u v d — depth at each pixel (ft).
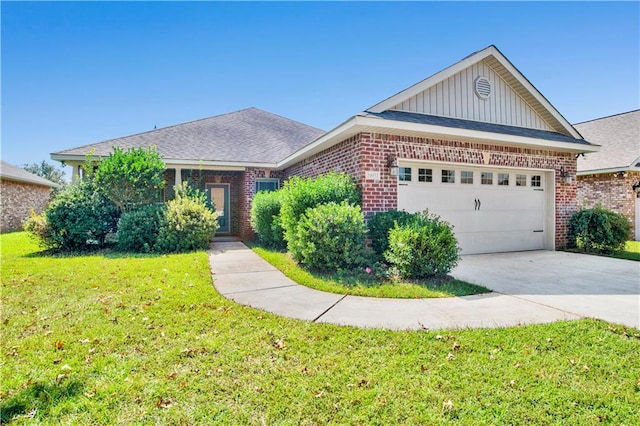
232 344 11.22
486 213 30.94
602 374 9.33
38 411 7.82
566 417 7.61
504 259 28.22
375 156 25.57
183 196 36.11
